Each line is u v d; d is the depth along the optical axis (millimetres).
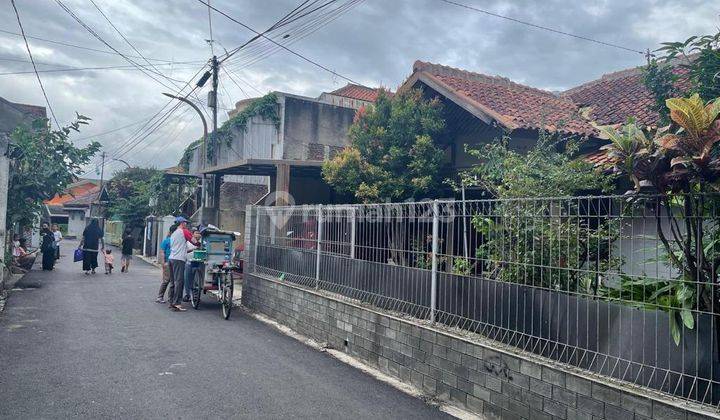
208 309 10922
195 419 4883
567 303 4723
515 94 11422
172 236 10758
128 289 13422
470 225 5793
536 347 4969
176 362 6703
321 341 8117
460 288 5867
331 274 8281
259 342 8031
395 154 11086
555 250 4895
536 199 5066
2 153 12930
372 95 28547
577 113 10305
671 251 4059
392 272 6902
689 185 3943
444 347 5734
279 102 23125
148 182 32844
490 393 5148
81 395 5371
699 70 5930
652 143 4031
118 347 7328
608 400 4113
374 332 6887
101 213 39688
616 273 4453
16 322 8695
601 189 7320
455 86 10883
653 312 4086
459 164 11359
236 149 22688
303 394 5719
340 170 11578
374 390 5973
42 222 20812
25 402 5109
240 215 20516
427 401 5672
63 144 15383
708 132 3660
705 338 3773
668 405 3730
